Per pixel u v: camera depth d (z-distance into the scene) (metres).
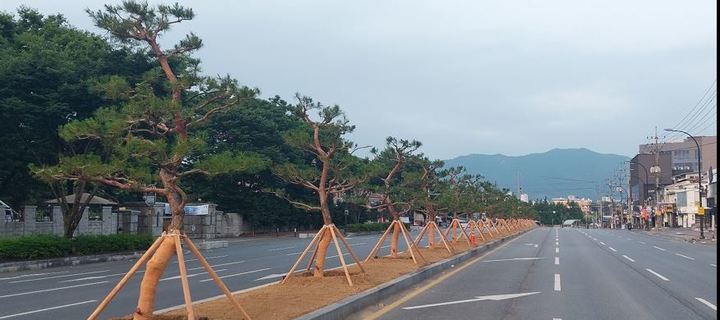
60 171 9.84
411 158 26.78
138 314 8.55
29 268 25.22
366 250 34.34
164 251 8.77
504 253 32.06
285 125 58.66
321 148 16.59
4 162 32.00
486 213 49.34
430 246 28.44
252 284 17.88
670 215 93.38
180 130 10.90
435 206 29.03
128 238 32.28
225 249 38.25
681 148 117.62
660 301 14.65
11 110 28.20
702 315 12.66
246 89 12.34
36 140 31.17
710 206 70.56
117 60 30.45
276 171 16.39
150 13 11.44
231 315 10.20
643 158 117.69
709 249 39.09
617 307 13.62
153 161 10.03
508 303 13.94
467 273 20.91
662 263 26.52
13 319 12.13
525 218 86.12
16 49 29.86
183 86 11.55
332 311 11.04
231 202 59.75
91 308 13.57
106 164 10.26
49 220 36.56
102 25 11.41
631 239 54.41
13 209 39.72
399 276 17.14
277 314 10.48
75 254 28.53
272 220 61.69
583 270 22.52
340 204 70.06
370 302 13.37
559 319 11.97
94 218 40.69
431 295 15.14
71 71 28.75
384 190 22.64
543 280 18.84
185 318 9.39
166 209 47.47
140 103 10.34
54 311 13.14
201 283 18.22
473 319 11.81
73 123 10.27
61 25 33.59
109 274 22.58
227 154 10.42
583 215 165.12
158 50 11.65
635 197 127.19
